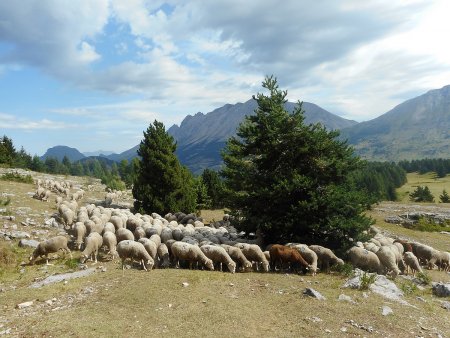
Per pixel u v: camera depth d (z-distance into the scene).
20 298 13.56
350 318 12.54
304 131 21.53
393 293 15.50
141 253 17.56
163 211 34.06
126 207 41.25
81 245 22.14
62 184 48.03
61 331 10.65
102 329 10.87
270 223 20.59
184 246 17.83
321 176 21.75
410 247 23.98
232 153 27.59
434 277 20.72
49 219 27.02
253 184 22.33
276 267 18.88
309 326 11.82
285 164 22.72
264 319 12.21
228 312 12.46
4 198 32.62
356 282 15.90
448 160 165.88
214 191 48.84
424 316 13.41
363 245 22.70
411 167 183.88
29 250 20.78
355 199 20.41
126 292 13.91
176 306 12.79
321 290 15.23
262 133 22.38
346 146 22.03
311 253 18.36
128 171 83.12
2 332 10.69
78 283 15.10
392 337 11.43
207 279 15.86
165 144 34.66
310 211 20.17
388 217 51.34
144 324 11.39
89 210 30.66
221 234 24.89
